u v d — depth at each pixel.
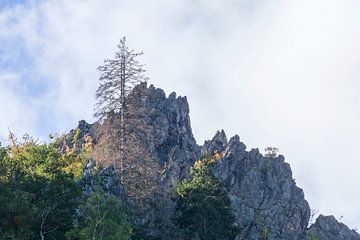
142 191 59.62
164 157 95.06
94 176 57.47
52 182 47.69
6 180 47.34
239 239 91.25
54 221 45.03
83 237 41.38
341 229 115.31
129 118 61.03
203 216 65.75
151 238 60.03
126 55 62.56
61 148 75.06
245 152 109.94
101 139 62.44
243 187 103.62
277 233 98.19
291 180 112.69
